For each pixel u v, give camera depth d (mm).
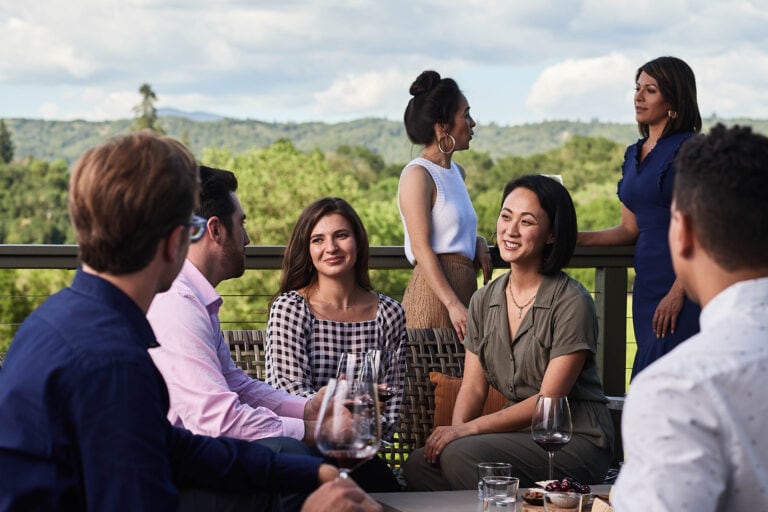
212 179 2791
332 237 3328
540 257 3221
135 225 1632
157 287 1722
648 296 3820
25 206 39656
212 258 2801
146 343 1701
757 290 1339
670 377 1285
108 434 1544
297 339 3271
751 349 1286
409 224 3859
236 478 2062
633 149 3893
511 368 3229
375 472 3133
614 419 3570
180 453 2049
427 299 3857
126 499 1538
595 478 3072
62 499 1571
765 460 1261
